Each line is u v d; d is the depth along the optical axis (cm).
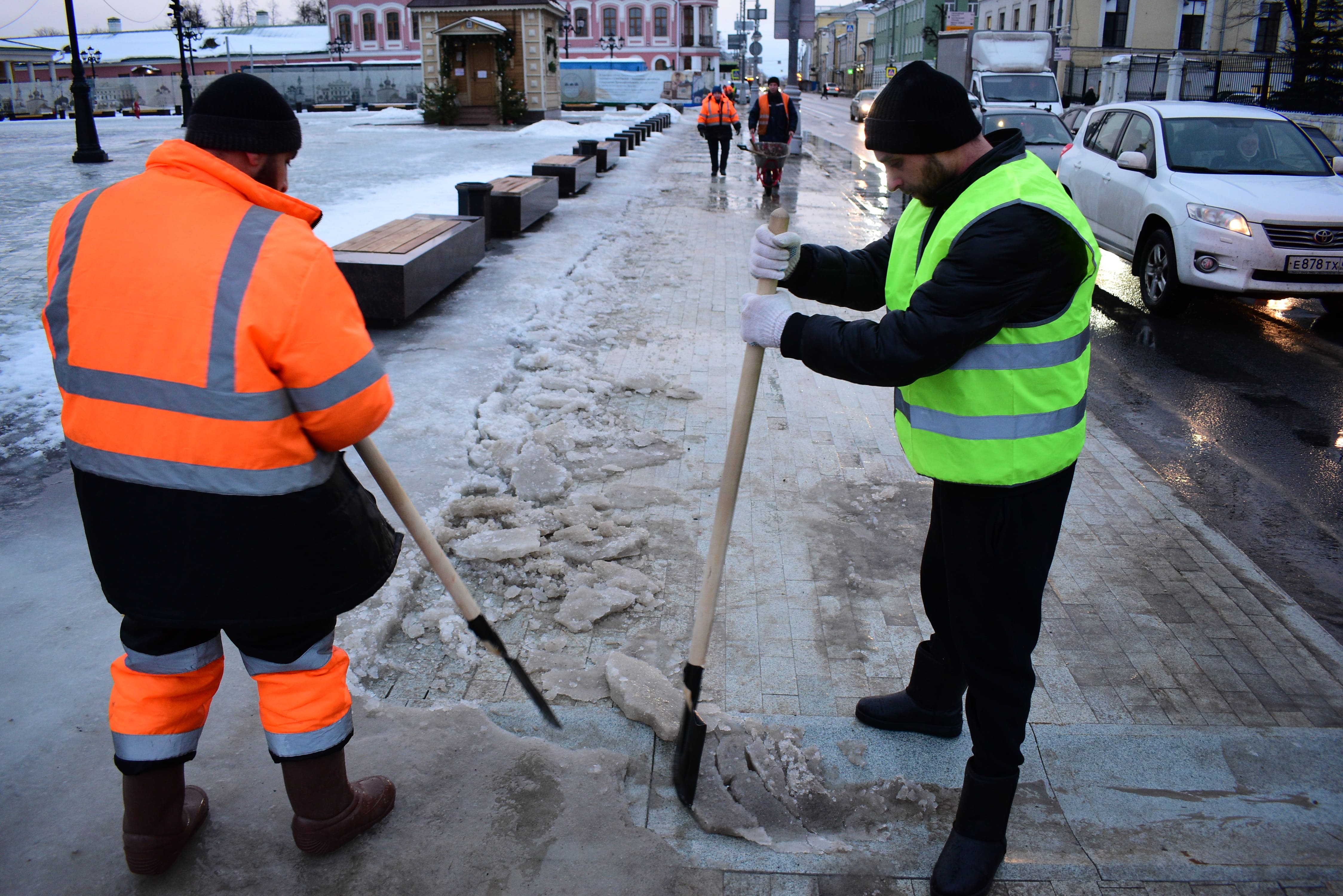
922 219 212
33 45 7019
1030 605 210
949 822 240
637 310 755
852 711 285
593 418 518
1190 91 2689
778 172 1393
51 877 209
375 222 1070
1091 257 194
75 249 169
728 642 321
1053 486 205
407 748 251
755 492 434
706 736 260
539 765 247
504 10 2866
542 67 2958
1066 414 202
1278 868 223
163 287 164
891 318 192
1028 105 1867
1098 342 745
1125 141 929
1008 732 213
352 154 1952
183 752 199
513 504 404
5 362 550
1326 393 624
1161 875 221
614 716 277
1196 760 264
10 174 1564
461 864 216
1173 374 662
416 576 347
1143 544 397
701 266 928
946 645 255
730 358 631
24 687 272
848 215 1262
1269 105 2467
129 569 176
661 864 219
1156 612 344
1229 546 396
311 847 212
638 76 4962
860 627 331
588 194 1428
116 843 219
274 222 170
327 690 201
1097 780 256
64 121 3822
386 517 385
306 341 167
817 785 251
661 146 2392
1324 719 286
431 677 296
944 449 204
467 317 693
